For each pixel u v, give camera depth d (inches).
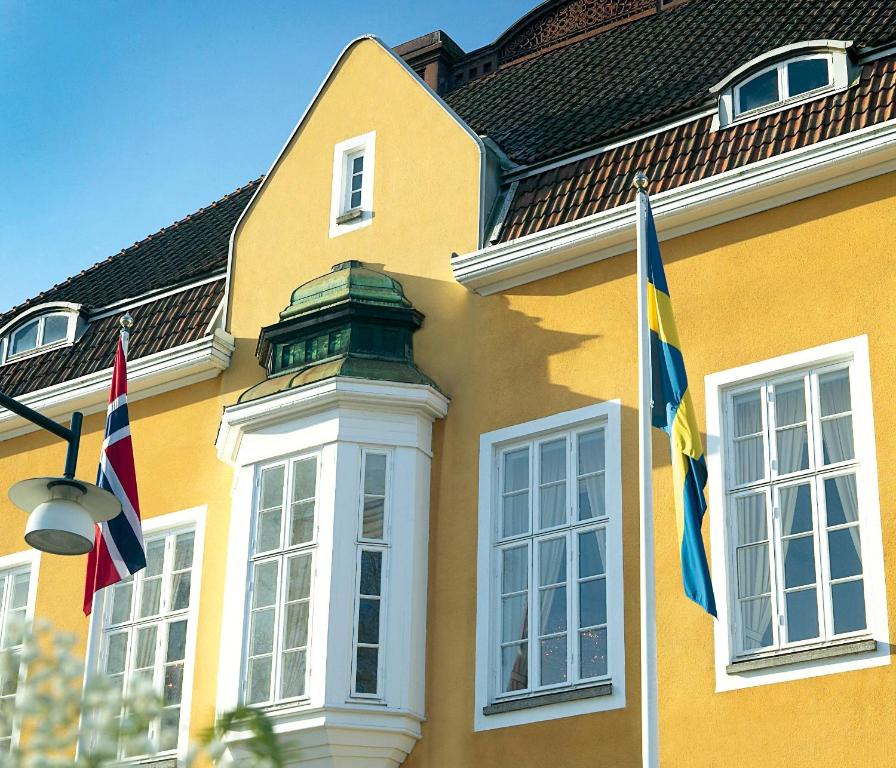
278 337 569.6
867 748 411.8
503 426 524.1
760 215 500.4
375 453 529.7
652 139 549.6
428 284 565.6
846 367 466.9
